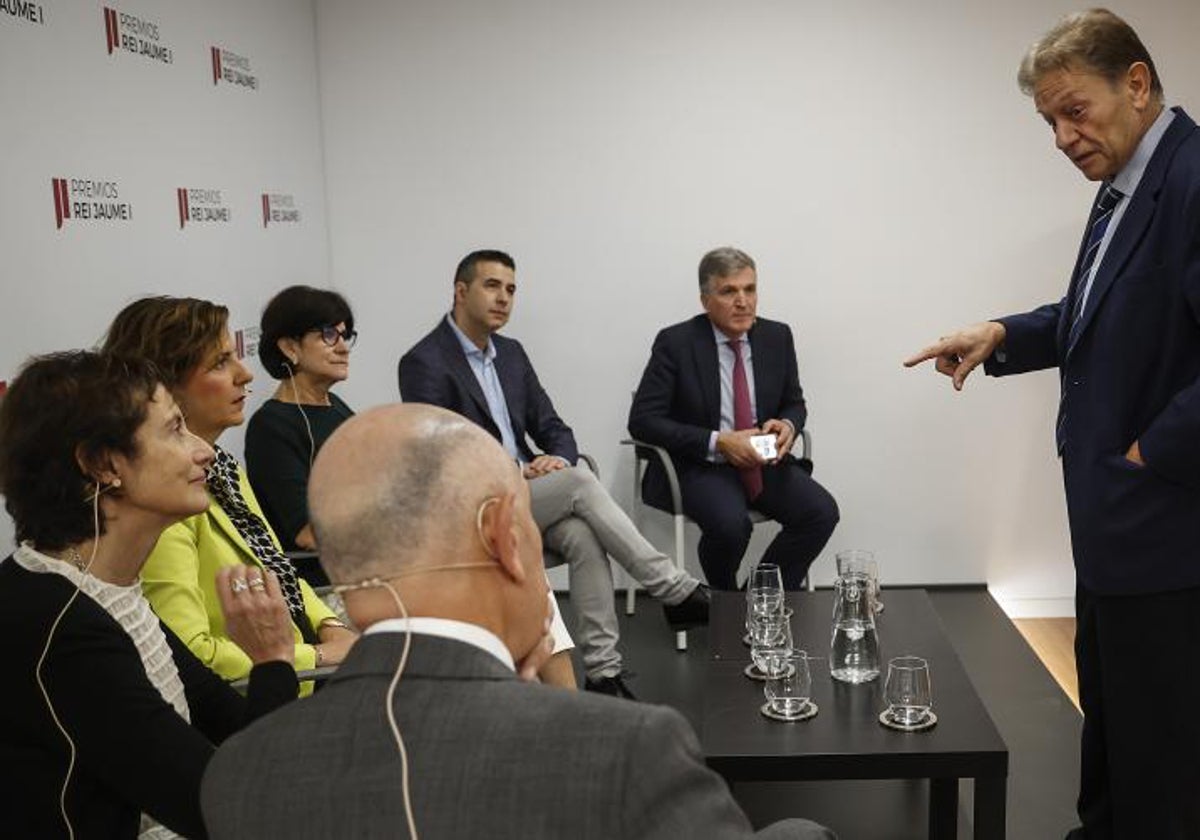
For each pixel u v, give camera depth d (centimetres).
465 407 382
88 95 264
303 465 300
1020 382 445
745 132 438
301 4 421
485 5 434
